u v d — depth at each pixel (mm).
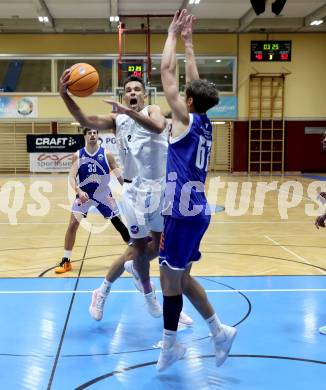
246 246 6578
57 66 20328
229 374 2820
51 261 5719
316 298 4223
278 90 20875
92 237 7332
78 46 20250
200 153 2857
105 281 3695
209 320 2895
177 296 2828
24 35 20109
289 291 4426
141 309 3982
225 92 20766
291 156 21266
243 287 4551
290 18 19531
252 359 3018
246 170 21219
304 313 3842
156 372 2842
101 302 3678
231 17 19406
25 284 4684
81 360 2996
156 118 3229
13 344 3230
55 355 3068
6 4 17516
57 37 20203
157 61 20234
